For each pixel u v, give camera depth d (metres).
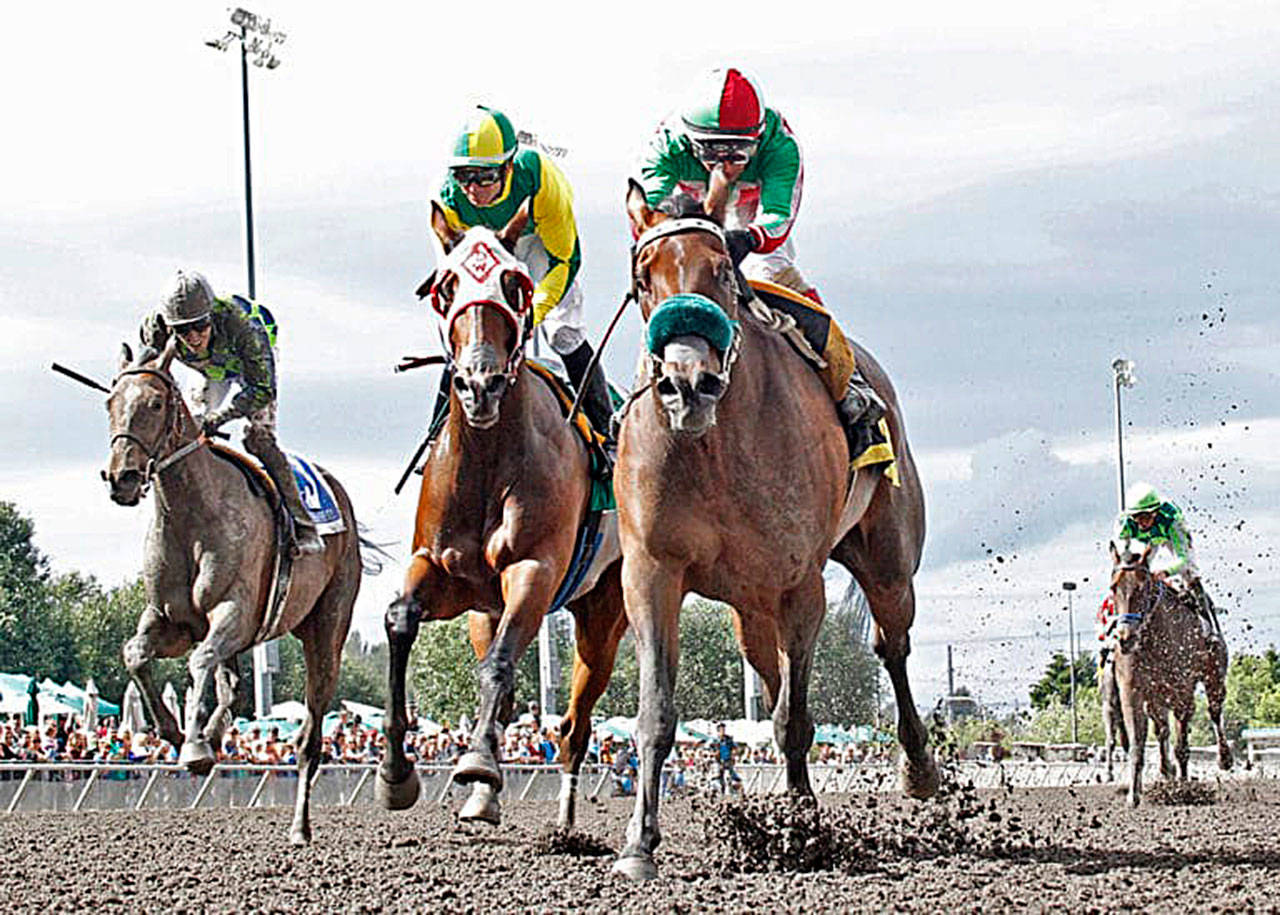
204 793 15.34
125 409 8.30
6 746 14.62
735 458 5.85
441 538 7.15
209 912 5.35
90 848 8.21
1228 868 5.81
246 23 21.83
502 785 6.54
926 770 8.14
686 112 6.63
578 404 7.12
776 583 6.06
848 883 5.49
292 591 8.78
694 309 5.46
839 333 6.61
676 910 4.95
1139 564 12.20
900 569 7.60
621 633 8.11
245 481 8.69
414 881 6.09
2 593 53.81
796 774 6.43
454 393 6.96
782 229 6.70
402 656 7.19
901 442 7.64
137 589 56.28
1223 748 17.03
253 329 8.66
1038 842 7.16
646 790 5.78
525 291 6.84
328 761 17.56
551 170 7.62
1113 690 18.36
